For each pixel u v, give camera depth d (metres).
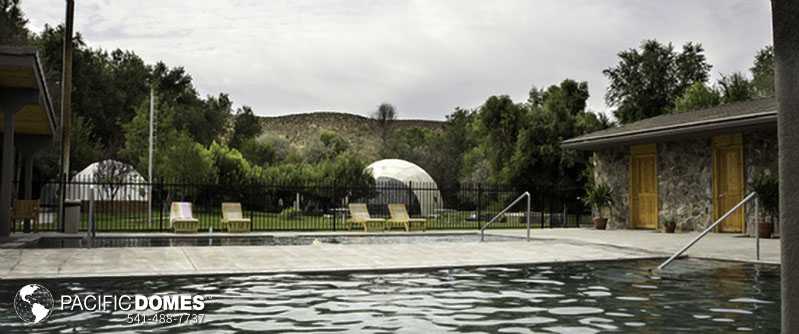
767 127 15.12
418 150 54.88
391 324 5.53
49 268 8.78
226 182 30.84
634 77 35.12
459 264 9.95
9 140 13.57
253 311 6.15
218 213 29.77
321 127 102.75
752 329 5.33
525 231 18.83
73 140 33.34
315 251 11.69
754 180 15.30
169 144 31.89
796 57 1.81
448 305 6.57
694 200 17.88
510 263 10.24
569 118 30.69
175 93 58.34
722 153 17.08
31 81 12.57
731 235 16.06
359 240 16.00
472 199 36.03
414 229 20.02
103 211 24.89
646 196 19.66
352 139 98.56
